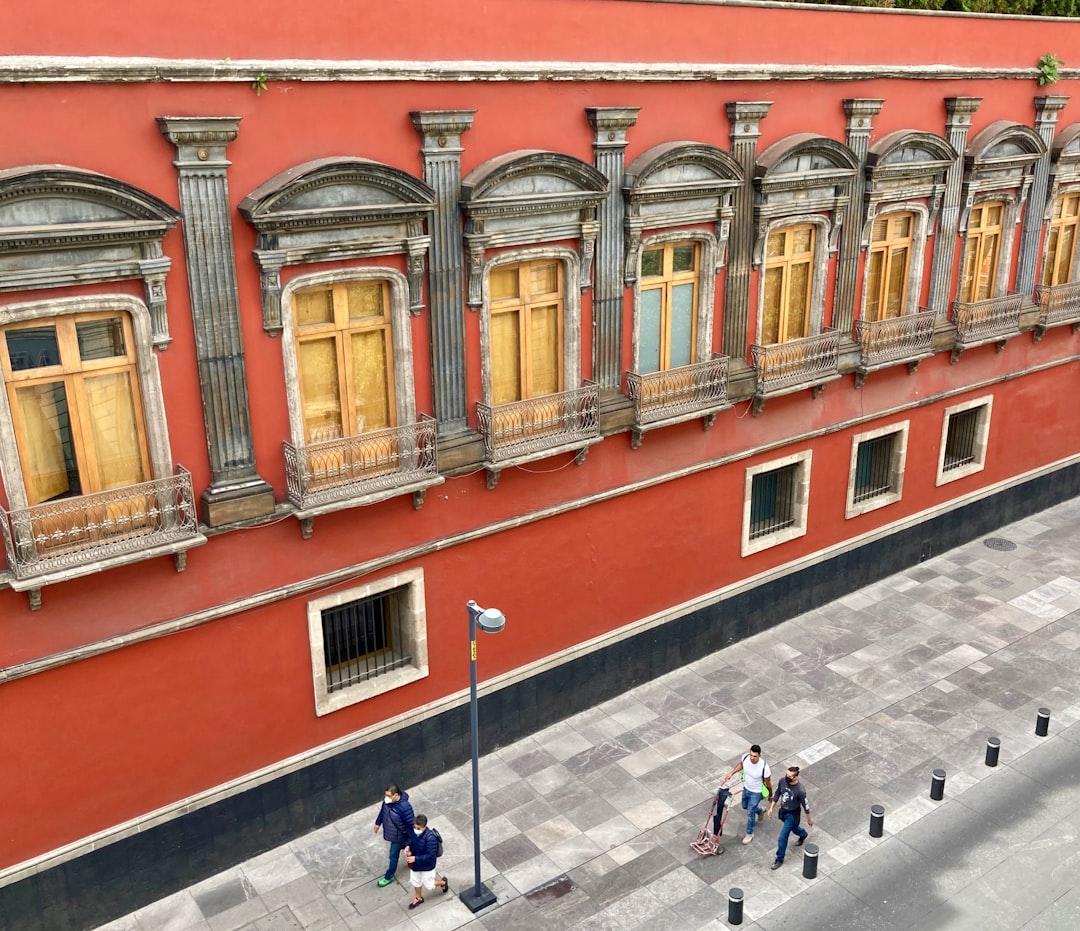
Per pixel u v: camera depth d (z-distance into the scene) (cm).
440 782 1611
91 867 1302
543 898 1367
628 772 1622
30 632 1191
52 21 1054
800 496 2038
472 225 1413
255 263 1255
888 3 2480
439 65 1329
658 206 1617
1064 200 2366
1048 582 2252
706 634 1952
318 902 1364
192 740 1359
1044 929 1309
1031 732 1719
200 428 1272
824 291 1927
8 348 1117
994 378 2345
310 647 1436
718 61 1638
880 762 1641
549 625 1711
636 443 1717
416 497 1470
